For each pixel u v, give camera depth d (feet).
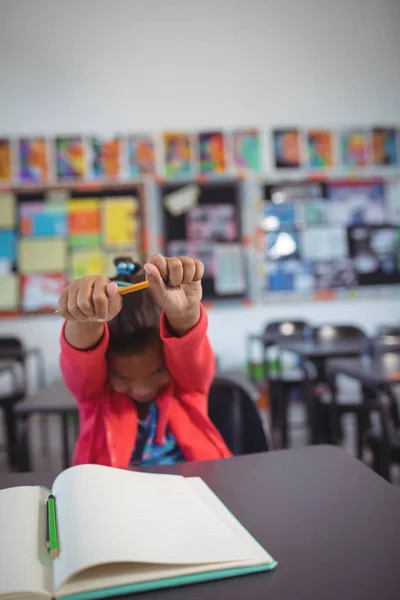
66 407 5.24
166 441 3.05
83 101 13.79
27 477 2.34
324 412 8.69
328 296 14.10
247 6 14.16
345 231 14.19
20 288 13.53
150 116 13.93
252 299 13.96
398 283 14.29
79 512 1.60
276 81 14.26
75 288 1.89
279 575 1.42
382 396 5.94
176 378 2.91
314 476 2.20
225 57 14.11
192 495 1.90
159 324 2.75
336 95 14.42
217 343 13.93
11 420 9.81
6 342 12.41
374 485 2.08
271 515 1.82
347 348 8.55
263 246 13.99
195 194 13.89
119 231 13.71
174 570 1.40
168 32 13.97
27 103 13.67
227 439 4.84
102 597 1.31
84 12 13.79
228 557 1.46
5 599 1.26
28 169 13.62
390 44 14.53
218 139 14.03
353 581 1.38
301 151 14.21
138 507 1.70
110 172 13.76
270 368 13.88
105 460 2.87
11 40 13.64
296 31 14.30
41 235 13.60
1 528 1.60
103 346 2.55
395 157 14.43
